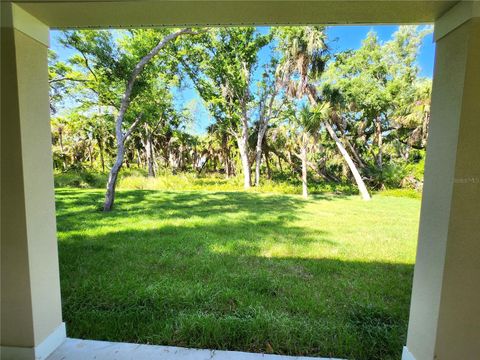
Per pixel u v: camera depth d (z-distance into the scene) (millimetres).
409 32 5426
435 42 1299
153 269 2775
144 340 1680
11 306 1430
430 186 1317
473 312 1226
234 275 2635
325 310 2031
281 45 6043
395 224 4613
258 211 5445
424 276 1360
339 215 5125
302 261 3041
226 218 4969
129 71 5668
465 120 1120
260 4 1283
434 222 1281
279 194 6840
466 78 1099
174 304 2094
